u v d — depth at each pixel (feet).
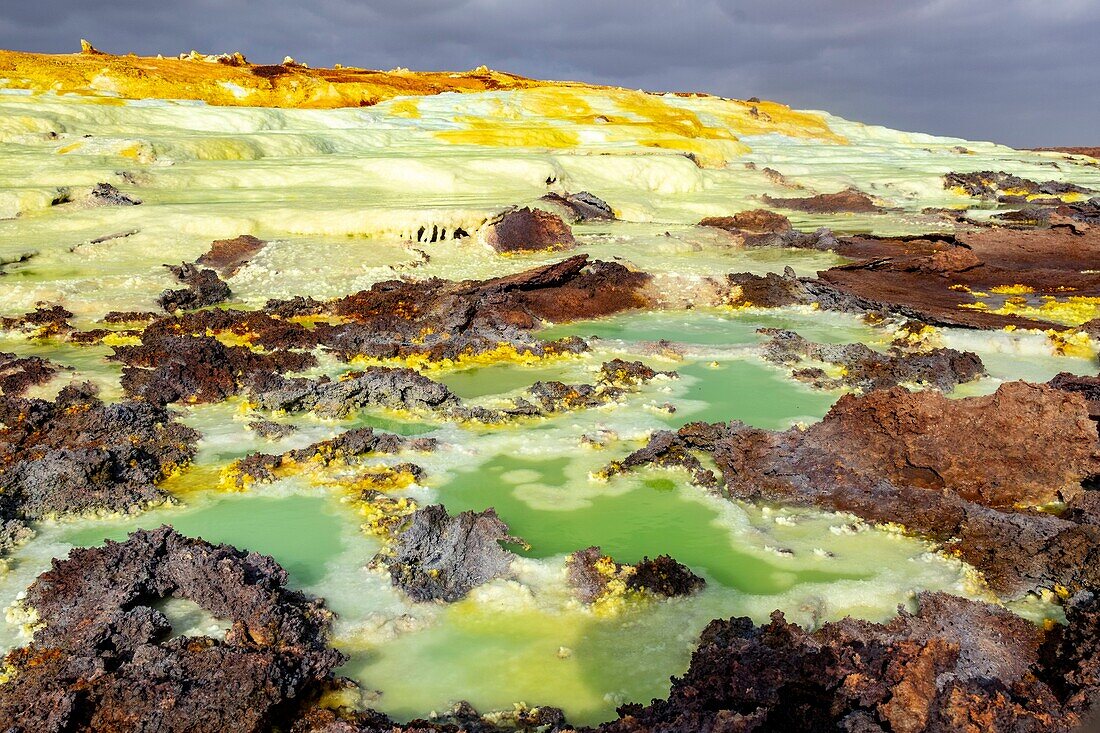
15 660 24.75
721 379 53.16
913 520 33.91
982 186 152.15
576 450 41.65
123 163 104.83
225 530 33.71
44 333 58.80
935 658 22.61
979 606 27.78
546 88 258.98
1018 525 31.91
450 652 26.04
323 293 70.28
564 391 48.93
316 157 127.13
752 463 38.40
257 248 77.82
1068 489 35.24
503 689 24.31
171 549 29.81
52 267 71.56
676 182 135.54
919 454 36.73
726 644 24.72
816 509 35.76
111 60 195.31
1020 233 98.94
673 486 37.96
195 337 55.36
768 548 32.30
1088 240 95.66
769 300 72.54
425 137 162.61
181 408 46.91
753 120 234.79
